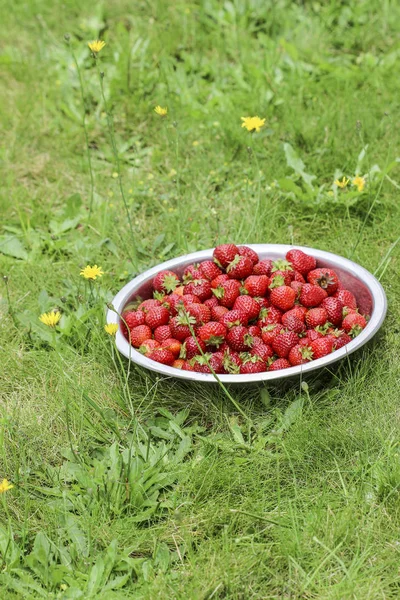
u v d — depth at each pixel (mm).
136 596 1252
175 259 1554
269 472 1352
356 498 1315
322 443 1365
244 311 1457
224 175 1810
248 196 1748
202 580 1259
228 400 1419
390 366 1453
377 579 1249
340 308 1468
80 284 1615
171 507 1326
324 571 1268
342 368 1449
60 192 1823
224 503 1329
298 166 1758
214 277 1520
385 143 1826
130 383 1468
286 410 1396
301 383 1350
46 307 1580
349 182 1759
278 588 1258
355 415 1396
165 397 1450
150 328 1480
